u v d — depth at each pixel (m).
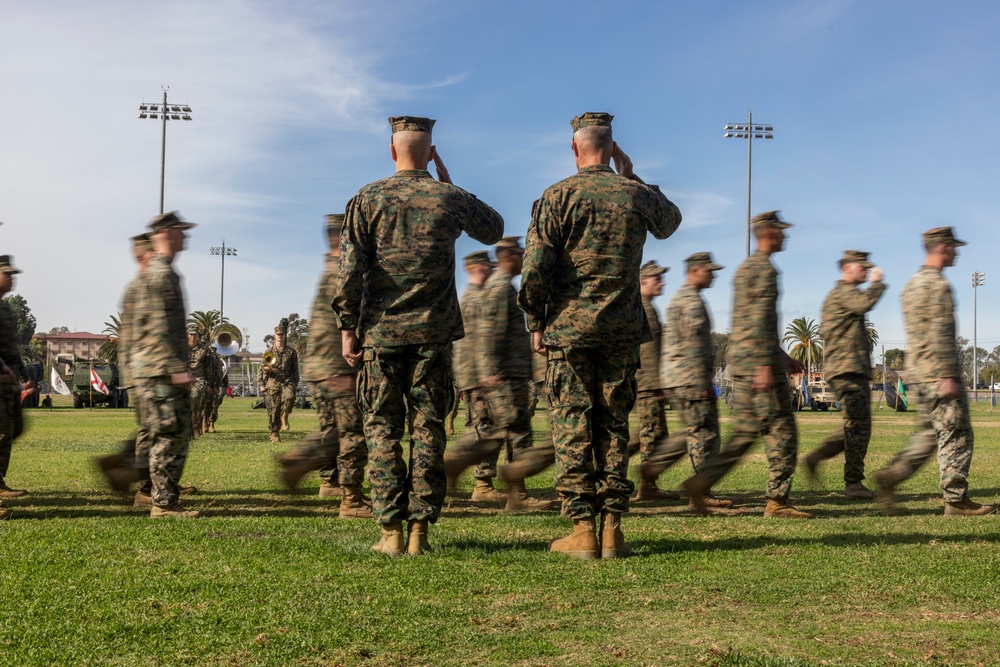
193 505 7.83
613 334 5.11
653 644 3.49
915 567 4.91
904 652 3.40
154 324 6.91
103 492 8.70
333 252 7.37
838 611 4.01
